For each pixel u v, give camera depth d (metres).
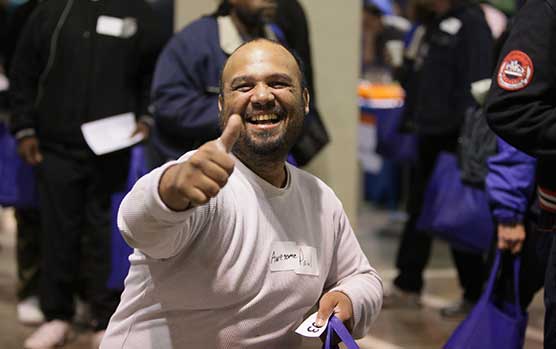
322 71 4.76
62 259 4.08
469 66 4.62
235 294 1.89
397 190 8.38
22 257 4.48
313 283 2.01
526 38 2.18
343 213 2.17
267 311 1.95
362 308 2.07
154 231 1.70
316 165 4.78
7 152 4.35
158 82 3.43
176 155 3.42
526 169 2.89
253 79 1.93
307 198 2.08
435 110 4.73
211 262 1.86
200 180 1.59
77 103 4.02
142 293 1.92
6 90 4.70
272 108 1.93
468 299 4.66
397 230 7.61
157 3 4.83
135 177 3.94
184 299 1.88
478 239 4.12
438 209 4.20
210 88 3.36
